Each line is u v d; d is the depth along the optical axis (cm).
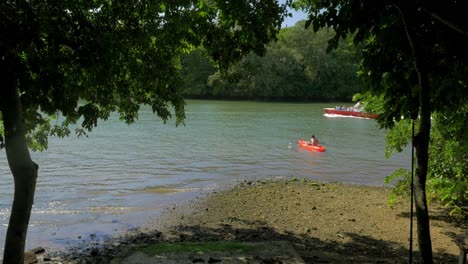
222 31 985
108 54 771
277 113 5469
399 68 688
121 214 1262
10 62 607
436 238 994
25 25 594
